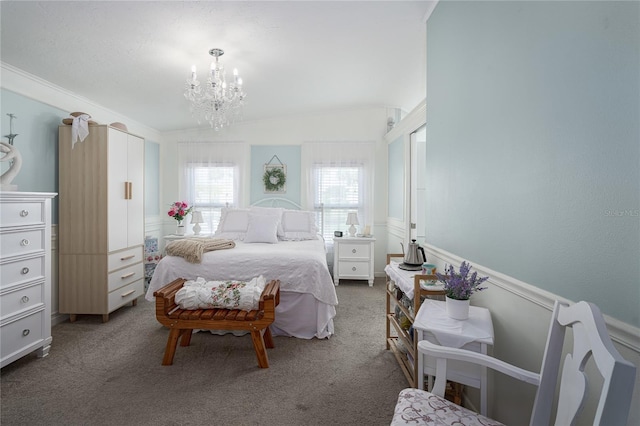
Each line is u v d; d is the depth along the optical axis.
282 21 2.38
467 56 1.84
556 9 1.13
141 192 3.63
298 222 4.17
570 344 1.10
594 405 1.00
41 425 1.64
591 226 0.99
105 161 3.07
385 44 2.83
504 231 1.48
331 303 2.76
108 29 2.25
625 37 0.87
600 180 0.95
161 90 3.36
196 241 3.00
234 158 4.90
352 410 1.79
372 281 4.54
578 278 1.05
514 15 1.39
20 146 2.76
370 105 4.79
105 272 3.06
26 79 2.79
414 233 3.92
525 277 1.33
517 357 1.38
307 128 4.97
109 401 1.84
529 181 1.30
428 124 2.49
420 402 1.14
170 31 2.36
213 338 2.71
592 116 0.98
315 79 3.56
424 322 1.46
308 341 2.69
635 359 0.86
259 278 2.58
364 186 4.91
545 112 1.19
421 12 2.42
